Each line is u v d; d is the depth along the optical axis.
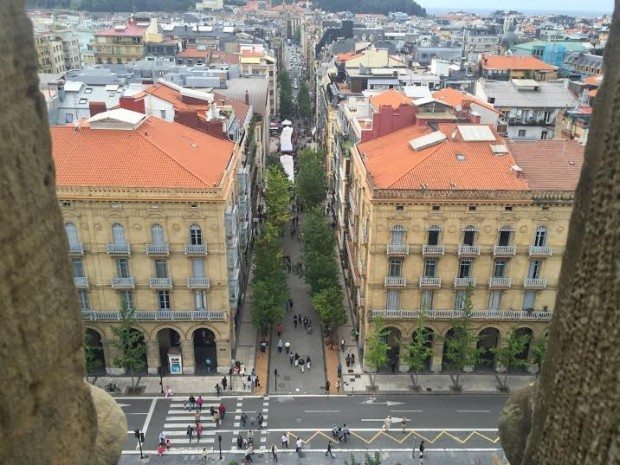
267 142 142.75
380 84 123.19
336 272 74.31
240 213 79.69
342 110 107.88
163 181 58.59
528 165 62.72
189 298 62.16
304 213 107.38
